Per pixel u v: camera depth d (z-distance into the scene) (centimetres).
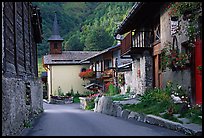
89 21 8175
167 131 1019
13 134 960
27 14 1736
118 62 3781
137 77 2400
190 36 1214
